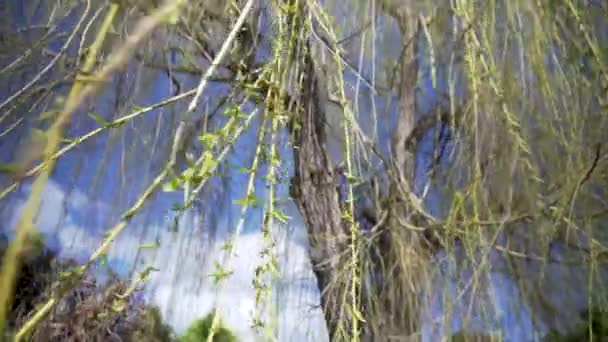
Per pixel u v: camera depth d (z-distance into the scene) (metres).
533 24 0.89
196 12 0.88
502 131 0.90
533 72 0.91
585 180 0.82
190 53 0.97
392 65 1.01
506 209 0.92
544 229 0.89
